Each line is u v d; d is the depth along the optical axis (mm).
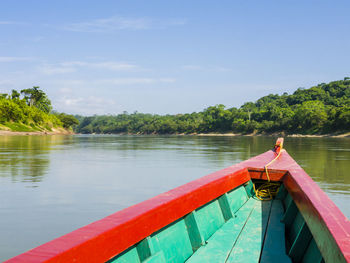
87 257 1448
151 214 2088
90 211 8742
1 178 14070
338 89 174375
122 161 21812
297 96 170750
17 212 8586
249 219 3643
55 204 9469
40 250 1312
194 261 2494
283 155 6047
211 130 170000
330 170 17359
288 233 3572
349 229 1727
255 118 153125
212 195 3291
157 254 2076
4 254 5809
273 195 4711
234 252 2672
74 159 23000
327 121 107375
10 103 111125
